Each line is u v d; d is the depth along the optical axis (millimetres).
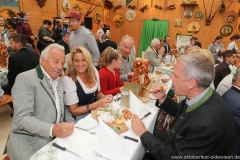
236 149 1230
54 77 1222
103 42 3928
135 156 887
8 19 3600
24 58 2375
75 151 841
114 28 7805
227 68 2518
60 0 4926
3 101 2086
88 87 1514
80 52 1412
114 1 7504
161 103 1312
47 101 1172
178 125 903
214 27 6281
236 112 1215
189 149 769
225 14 6043
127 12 7457
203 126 750
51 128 972
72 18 2463
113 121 1091
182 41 5809
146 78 1529
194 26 6559
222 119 787
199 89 858
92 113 1197
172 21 6863
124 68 2289
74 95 1373
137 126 990
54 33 4348
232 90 1325
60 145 879
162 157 855
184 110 1040
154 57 3328
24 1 3984
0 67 2701
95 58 2617
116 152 833
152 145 896
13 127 1198
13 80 2367
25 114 1067
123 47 2215
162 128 1705
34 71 1197
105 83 1729
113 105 1344
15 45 2379
